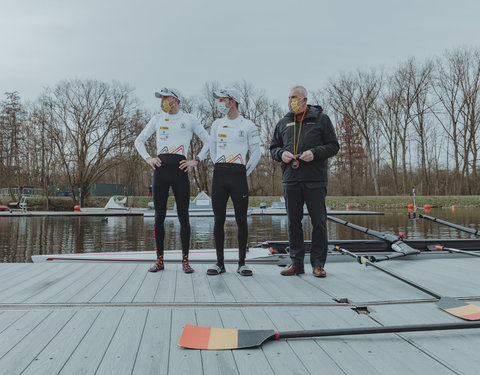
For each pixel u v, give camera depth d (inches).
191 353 59.9
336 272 130.3
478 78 1218.6
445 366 55.2
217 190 128.3
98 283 109.0
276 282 113.0
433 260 155.1
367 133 1363.2
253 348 62.3
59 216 805.9
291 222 126.2
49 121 1149.1
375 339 66.6
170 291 99.9
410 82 1309.1
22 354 58.7
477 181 1286.9
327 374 52.6
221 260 128.6
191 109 1455.5
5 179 1243.8
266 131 1501.0
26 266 136.3
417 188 1428.4
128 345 62.9
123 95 1227.2
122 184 1482.5
